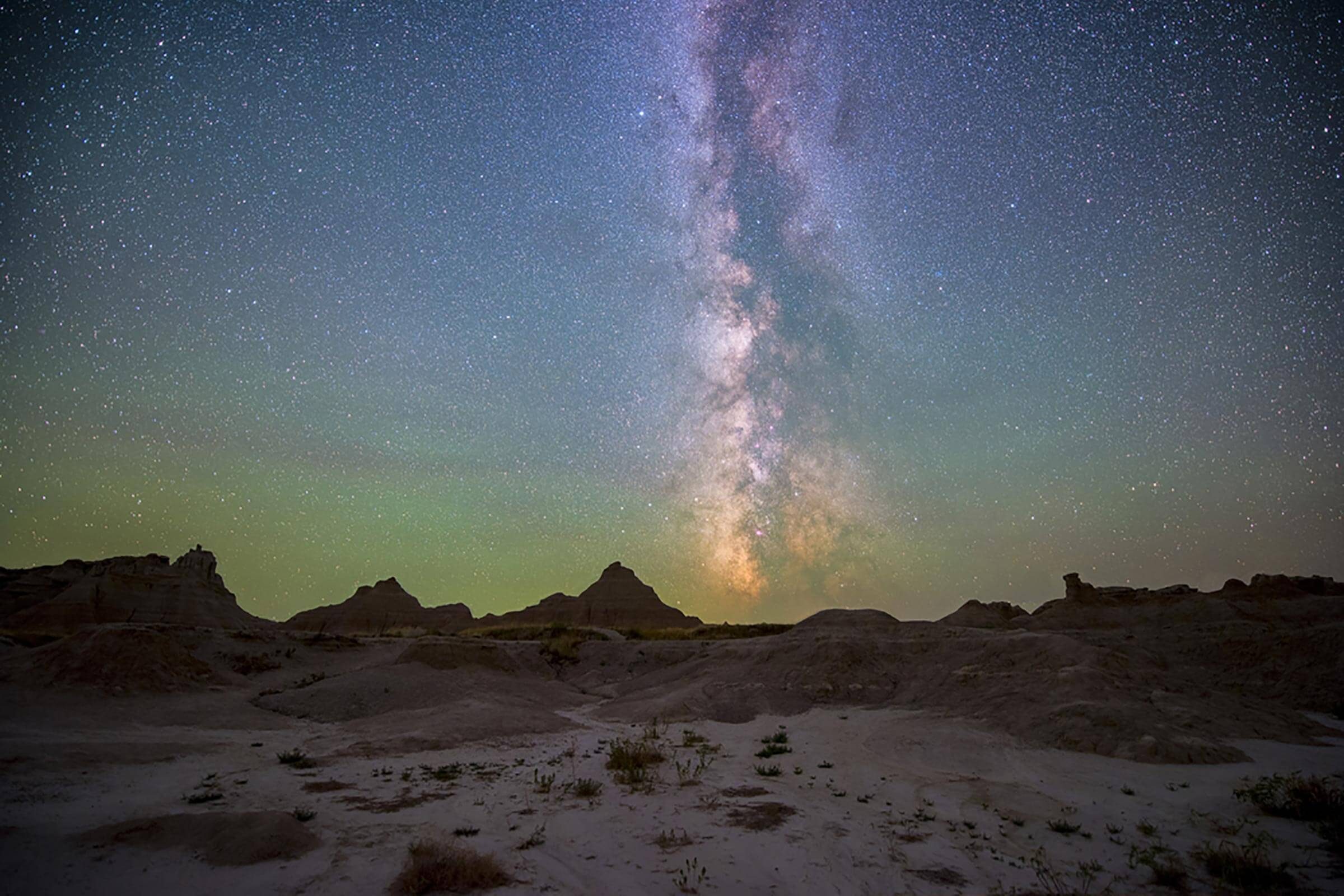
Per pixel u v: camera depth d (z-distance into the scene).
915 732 16.33
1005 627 50.56
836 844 8.60
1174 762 13.28
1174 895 7.08
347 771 12.73
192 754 13.95
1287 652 26.61
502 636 40.47
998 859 8.11
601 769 13.00
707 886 7.28
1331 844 8.41
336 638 31.75
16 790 10.30
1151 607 48.41
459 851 7.99
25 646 32.38
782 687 23.05
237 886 7.05
